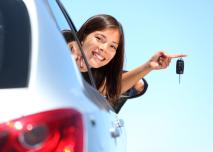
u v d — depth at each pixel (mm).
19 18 2383
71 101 2248
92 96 2693
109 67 4633
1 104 2102
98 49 4570
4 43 2291
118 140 3430
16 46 2293
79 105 2285
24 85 2199
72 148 2145
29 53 2287
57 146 2115
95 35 4590
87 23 4602
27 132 2066
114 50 4594
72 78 2430
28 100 2139
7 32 2322
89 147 2283
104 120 2771
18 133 2059
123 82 4996
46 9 2570
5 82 2197
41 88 2201
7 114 2078
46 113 2127
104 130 2682
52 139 2107
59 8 3469
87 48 4586
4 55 2260
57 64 2361
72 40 3490
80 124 2221
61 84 2299
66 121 2158
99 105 2771
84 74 3514
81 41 4609
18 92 2160
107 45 4574
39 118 2104
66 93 2271
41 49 2326
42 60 2295
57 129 2125
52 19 2551
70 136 2154
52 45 2404
